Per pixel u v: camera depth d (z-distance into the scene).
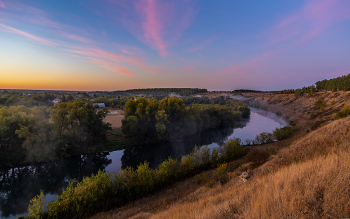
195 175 28.58
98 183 21.22
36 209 18.64
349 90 90.94
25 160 38.34
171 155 48.66
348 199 4.57
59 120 44.28
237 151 34.66
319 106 92.50
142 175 23.59
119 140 57.19
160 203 19.84
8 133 37.19
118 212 19.47
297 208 4.90
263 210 5.16
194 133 71.19
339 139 19.50
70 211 19.00
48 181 34.16
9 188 31.48
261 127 84.25
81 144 48.47
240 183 16.81
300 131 53.75
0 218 23.97
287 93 174.25
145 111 56.50
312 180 5.98
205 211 7.50
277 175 8.55
